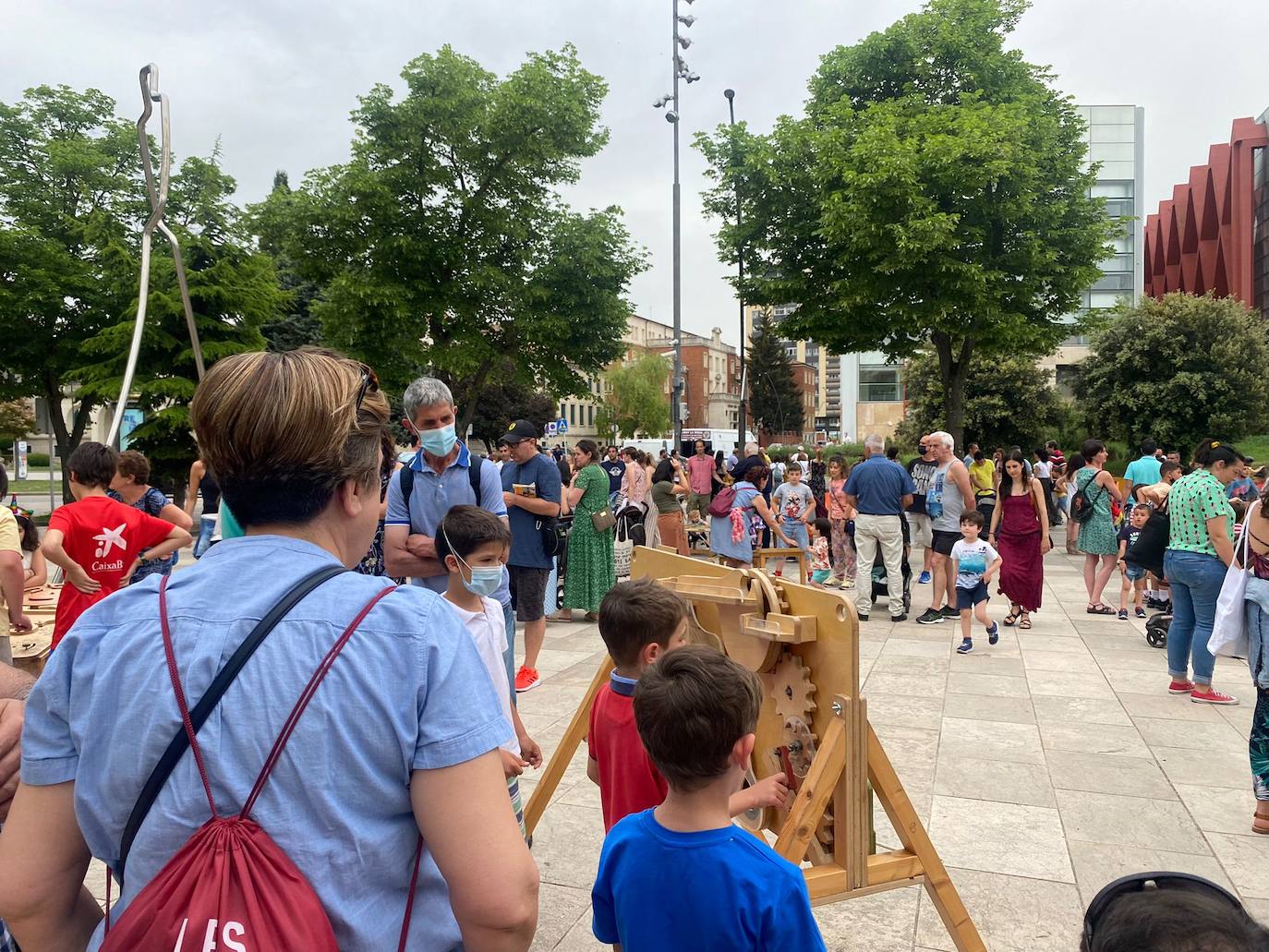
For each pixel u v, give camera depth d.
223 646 1.08
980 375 31.80
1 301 22.08
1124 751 4.93
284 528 1.23
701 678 1.81
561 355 22.83
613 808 2.59
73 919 1.17
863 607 9.23
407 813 1.13
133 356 5.12
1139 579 9.48
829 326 17.28
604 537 8.79
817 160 16.44
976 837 3.86
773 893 1.71
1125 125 46.09
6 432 37.94
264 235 21.33
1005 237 16.17
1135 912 1.20
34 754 1.13
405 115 20.23
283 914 0.99
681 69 21.45
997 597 10.14
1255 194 49.31
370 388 1.35
